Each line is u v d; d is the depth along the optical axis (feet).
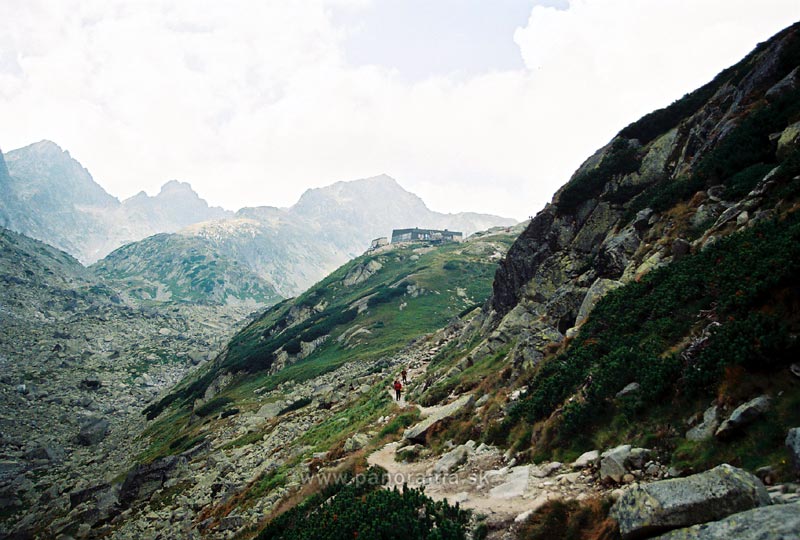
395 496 50.21
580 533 32.60
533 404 61.21
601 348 61.52
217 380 370.73
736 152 85.51
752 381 34.47
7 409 334.03
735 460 30.50
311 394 236.84
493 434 63.52
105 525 134.41
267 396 277.64
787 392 31.42
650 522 26.78
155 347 606.14
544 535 34.68
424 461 68.95
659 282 66.49
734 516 23.66
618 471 37.55
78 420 337.72
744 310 42.68
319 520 52.26
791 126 75.10
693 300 54.29
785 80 89.35
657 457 37.11
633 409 43.75
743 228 60.70
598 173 132.05
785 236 47.60
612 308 70.03
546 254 134.72
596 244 119.96
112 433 322.75
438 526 41.19
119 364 519.60
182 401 368.89
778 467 27.40
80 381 433.89
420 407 106.52
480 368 110.22
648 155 123.75
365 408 140.46
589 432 47.70
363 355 296.10
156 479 154.30
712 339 42.29
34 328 590.14
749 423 31.60
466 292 442.50
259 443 164.04
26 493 204.85
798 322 35.58
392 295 435.12
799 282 38.78
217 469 147.64
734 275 49.26
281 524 60.80
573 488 40.40
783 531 20.95
